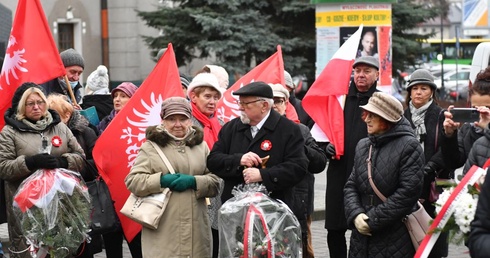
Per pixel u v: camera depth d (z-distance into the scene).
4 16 27.42
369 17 26.58
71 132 11.75
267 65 13.34
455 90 57.34
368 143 10.35
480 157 9.23
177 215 10.62
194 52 36.28
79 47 41.56
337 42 26.73
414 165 9.97
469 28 71.12
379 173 10.08
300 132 10.59
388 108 10.04
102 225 11.68
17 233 11.35
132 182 10.61
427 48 36.88
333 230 12.52
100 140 11.76
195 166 10.76
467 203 7.89
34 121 11.38
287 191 10.68
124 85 13.37
